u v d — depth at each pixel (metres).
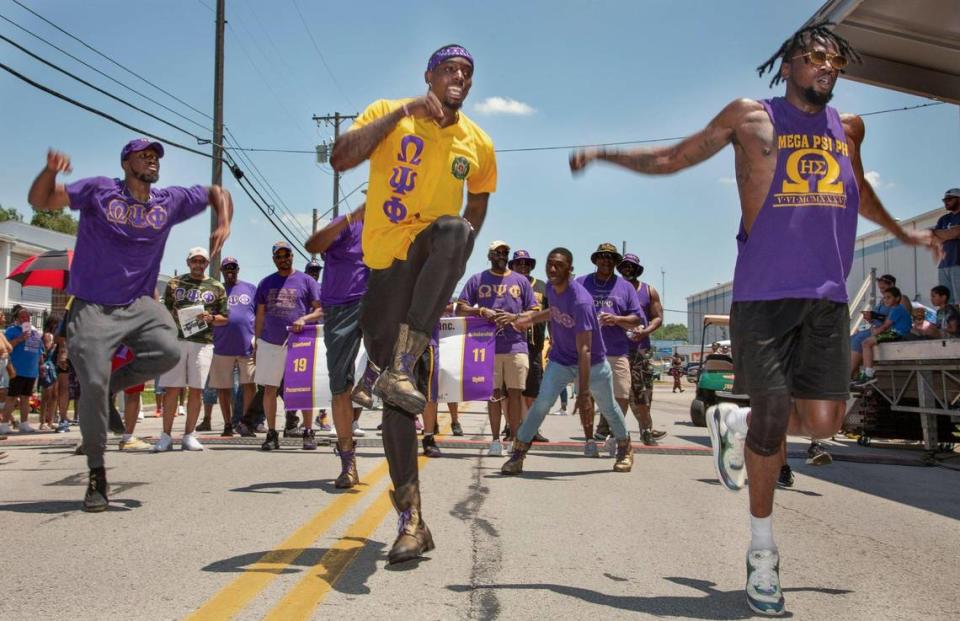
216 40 20.14
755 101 2.97
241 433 9.48
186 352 7.50
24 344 11.02
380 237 3.44
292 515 4.29
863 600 2.97
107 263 4.55
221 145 19.83
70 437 9.45
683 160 3.02
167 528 3.95
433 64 3.50
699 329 62.75
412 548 3.23
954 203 8.88
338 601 2.79
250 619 2.58
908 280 21.69
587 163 3.07
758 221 2.91
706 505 4.84
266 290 7.82
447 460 6.96
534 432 6.08
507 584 3.05
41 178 4.22
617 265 8.53
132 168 4.56
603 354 6.29
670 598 2.94
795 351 2.98
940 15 7.47
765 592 2.78
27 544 3.59
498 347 7.96
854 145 3.18
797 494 5.44
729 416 3.21
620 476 6.09
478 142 3.65
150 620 2.56
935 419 7.58
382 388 3.13
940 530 4.30
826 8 7.64
